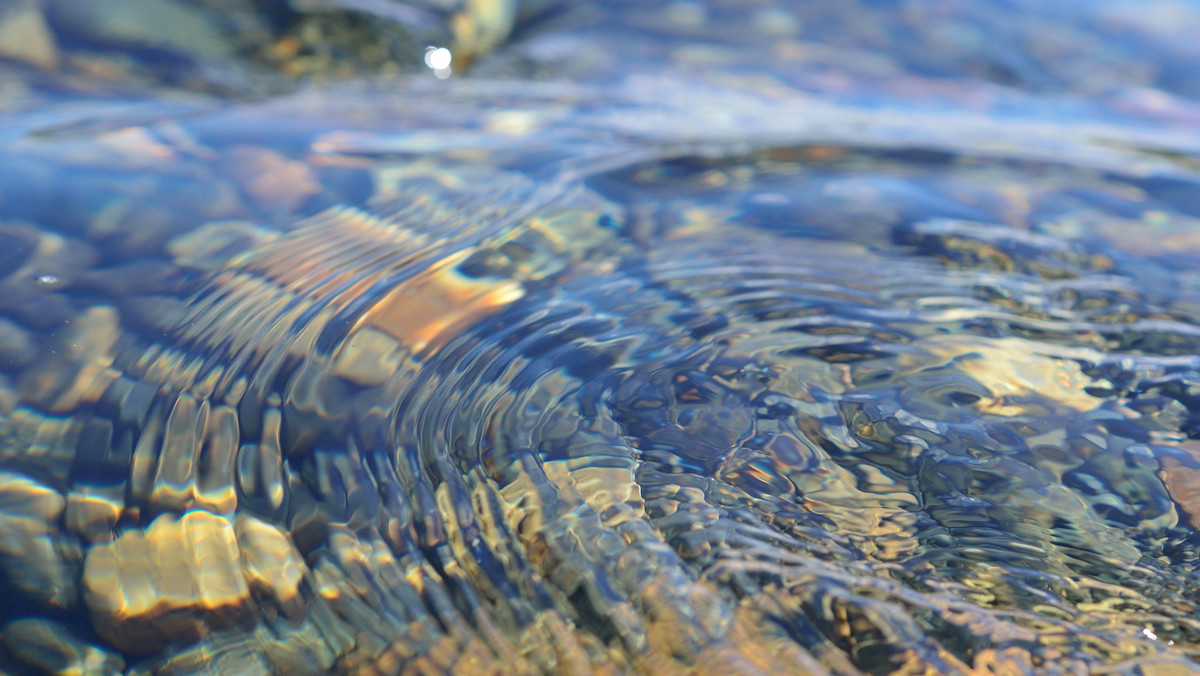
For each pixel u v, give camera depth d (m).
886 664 0.70
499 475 0.75
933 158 1.02
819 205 0.94
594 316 0.83
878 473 0.76
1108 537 0.73
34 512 0.75
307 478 0.75
